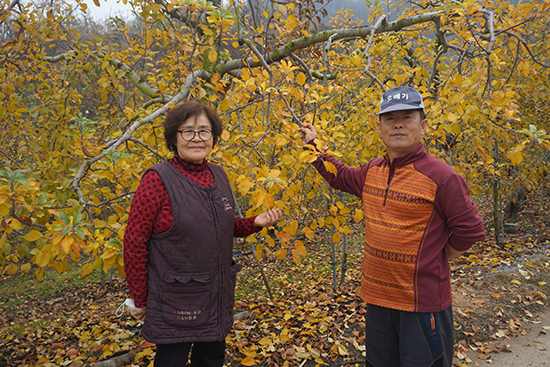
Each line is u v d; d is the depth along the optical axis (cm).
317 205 384
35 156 334
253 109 257
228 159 189
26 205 152
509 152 186
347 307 379
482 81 213
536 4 223
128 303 137
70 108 341
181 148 145
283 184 162
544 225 719
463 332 308
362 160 284
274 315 380
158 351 142
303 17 277
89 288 758
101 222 172
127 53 350
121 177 192
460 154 349
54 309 635
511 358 271
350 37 352
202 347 158
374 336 155
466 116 203
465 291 394
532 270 432
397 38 405
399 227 143
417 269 140
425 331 139
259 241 202
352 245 805
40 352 327
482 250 610
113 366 264
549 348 280
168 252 134
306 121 203
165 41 341
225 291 145
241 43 340
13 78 318
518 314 337
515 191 734
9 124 353
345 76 317
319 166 191
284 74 222
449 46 293
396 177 149
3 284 810
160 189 135
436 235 141
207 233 138
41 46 367
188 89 274
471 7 213
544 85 445
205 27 229
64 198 200
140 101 463
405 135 145
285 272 670
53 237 147
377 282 150
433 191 140
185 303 134
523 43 228
